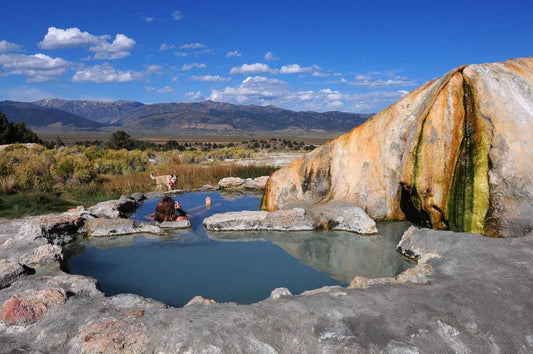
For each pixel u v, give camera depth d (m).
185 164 23.80
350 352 3.25
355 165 9.28
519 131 6.81
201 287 5.33
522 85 7.21
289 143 84.25
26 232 7.27
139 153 27.19
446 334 3.45
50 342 3.58
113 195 12.98
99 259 6.59
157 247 7.23
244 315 3.71
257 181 14.68
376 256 6.57
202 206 11.10
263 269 6.02
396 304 3.90
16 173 14.24
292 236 7.86
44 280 5.07
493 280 4.34
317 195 9.78
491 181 6.91
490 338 3.42
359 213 8.20
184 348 3.27
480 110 7.17
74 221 7.97
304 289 5.21
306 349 3.30
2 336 3.80
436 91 7.84
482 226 6.92
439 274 4.75
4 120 37.06
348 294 4.18
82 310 4.12
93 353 3.31
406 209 8.77
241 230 8.26
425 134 7.73
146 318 3.74
